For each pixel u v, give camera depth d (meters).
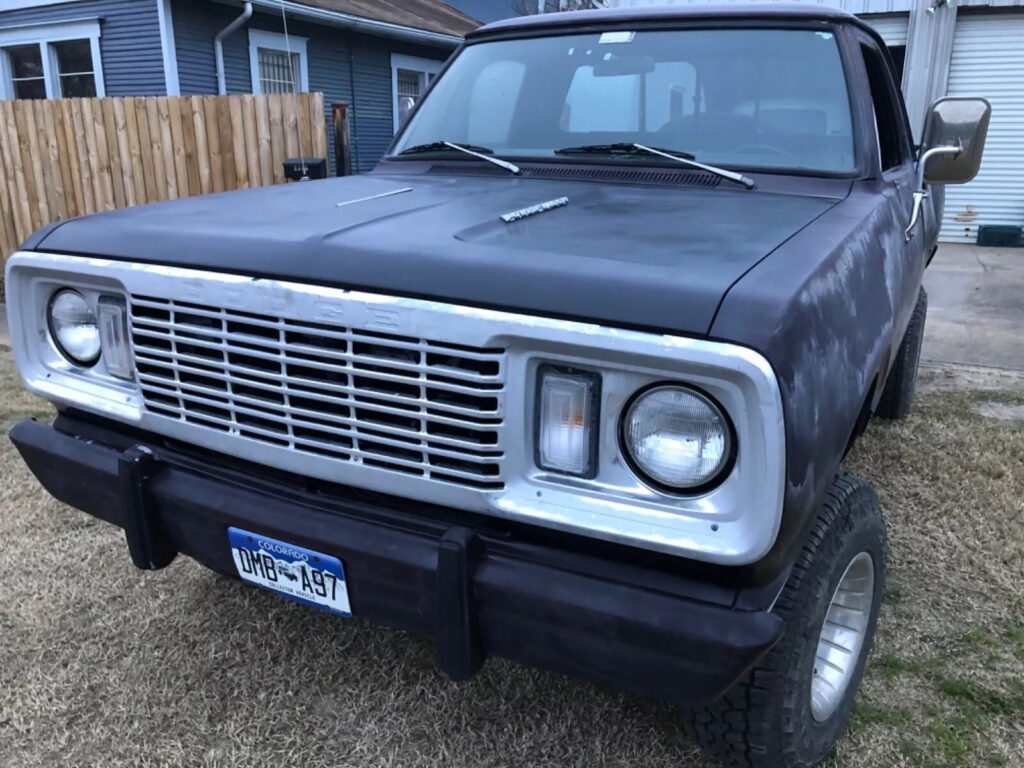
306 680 2.57
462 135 3.24
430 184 2.79
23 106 7.70
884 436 4.46
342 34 13.76
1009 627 2.79
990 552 3.26
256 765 2.24
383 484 1.80
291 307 1.79
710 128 2.83
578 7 17.08
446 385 1.66
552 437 1.65
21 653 2.68
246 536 2.01
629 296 1.55
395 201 2.42
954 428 4.57
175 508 2.10
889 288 2.36
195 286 1.92
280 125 7.17
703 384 1.50
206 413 2.01
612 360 1.55
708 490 1.56
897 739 2.29
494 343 1.61
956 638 2.73
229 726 2.37
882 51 3.33
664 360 1.49
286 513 1.95
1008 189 11.21
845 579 2.15
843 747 2.26
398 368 1.70
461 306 1.64
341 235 1.93
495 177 2.91
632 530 1.58
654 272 1.62
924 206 3.53
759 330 1.47
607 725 2.37
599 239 1.89
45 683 2.54
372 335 1.72
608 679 1.68
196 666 2.63
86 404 2.22
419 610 1.82
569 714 2.41
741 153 2.75
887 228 2.47
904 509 3.62
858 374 1.84
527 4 18.50
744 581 1.60
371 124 14.81
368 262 1.77
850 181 2.60
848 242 2.01
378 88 14.88
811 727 2.00
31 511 3.63
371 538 1.84
